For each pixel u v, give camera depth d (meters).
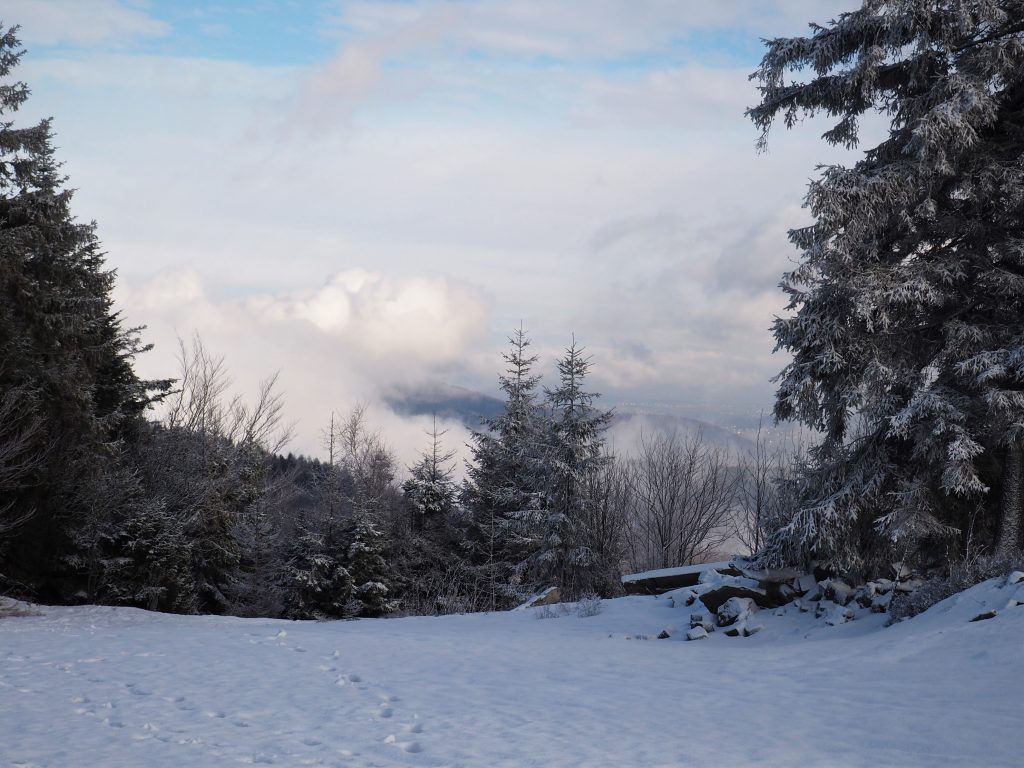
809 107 19.58
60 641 16.22
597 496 48.31
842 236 18.09
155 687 11.56
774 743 8.30
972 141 17.20
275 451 47.31
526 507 46.09
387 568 47.56
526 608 30.16
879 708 9.53
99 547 32.31
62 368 28.31
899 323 19.17
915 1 17.31
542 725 9.36
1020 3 17.33
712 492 53.41
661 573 28.08
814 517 18.38
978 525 18.42
